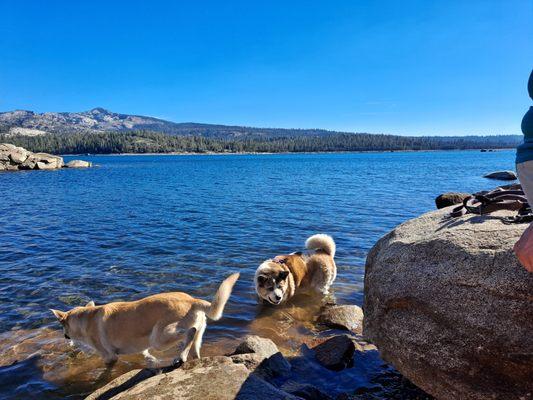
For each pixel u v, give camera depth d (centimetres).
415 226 167
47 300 244
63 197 776
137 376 152
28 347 191
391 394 151
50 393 156
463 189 905
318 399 146
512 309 107
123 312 174
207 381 137
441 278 126
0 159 1841
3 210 601
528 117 73
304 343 196
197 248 365
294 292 260
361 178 1302
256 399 127
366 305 161
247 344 174
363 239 399
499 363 109
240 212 578
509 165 2134
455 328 119
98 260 325
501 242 119
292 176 1441
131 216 545
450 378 119
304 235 420
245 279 284
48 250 358
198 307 169
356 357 179
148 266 309
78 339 185
